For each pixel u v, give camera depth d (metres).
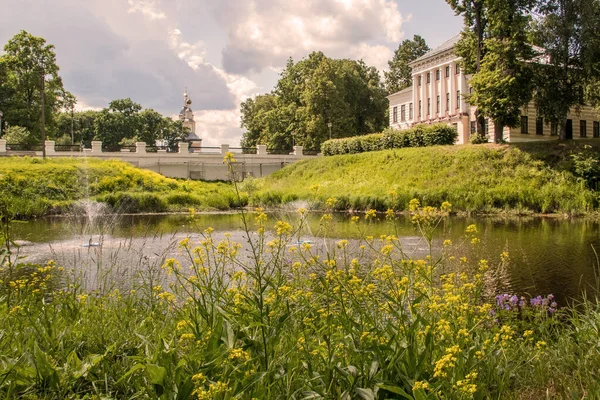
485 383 3.34
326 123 56.25
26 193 27.75
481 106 32.31
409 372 3.02
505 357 3.67
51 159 36.22
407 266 3.96
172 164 45.66
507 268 10.48
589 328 4.88
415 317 3.56
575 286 9.07
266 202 32.09
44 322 4.21
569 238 15.84
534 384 3.71
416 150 36.28
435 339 3.40
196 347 3.23
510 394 3.43
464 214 25.58
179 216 26.59
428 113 55.69
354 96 63.41
